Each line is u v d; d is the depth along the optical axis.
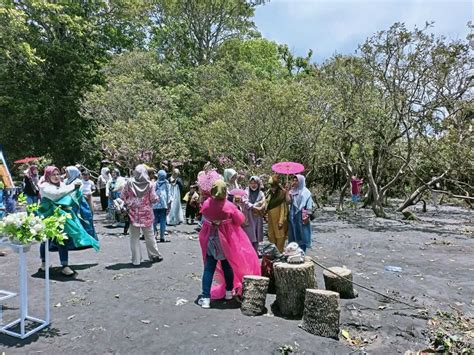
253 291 4.96
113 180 12.85
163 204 9.55
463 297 6.07
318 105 14.56
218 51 31.02
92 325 4.62
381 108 15.76
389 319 5.00
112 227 11.90
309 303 4.49
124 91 17.83
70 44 23.72
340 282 5.62
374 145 17.28
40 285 6.02
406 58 14.52
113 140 15.37
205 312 5.04
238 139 13.62
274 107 12.88
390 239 11.40
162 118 17.05
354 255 9.05
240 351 4.02
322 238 11.35
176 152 16.59
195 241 9.88
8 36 17.67
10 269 6.90
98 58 25.70
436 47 14.09
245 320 4.79
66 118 23.83
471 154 14.57
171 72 24.12
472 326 4.97
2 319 4.75
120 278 6.45
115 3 25.56
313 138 14.51
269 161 13.26
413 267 7.98
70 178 6.73
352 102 15.47
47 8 21.00
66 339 4.29
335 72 15.92
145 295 5.65
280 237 7.00
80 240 6.40
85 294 5.66
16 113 22.72
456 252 9.67
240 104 13.28
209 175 6.19
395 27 14.27
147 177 7.33
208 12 29.62
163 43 29.89
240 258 5.32
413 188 19.39
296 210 6.88
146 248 8.30
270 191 7.19
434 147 15.31
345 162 18.30
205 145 15.45
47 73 23.70
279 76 28.83
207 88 22.42
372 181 16.88
